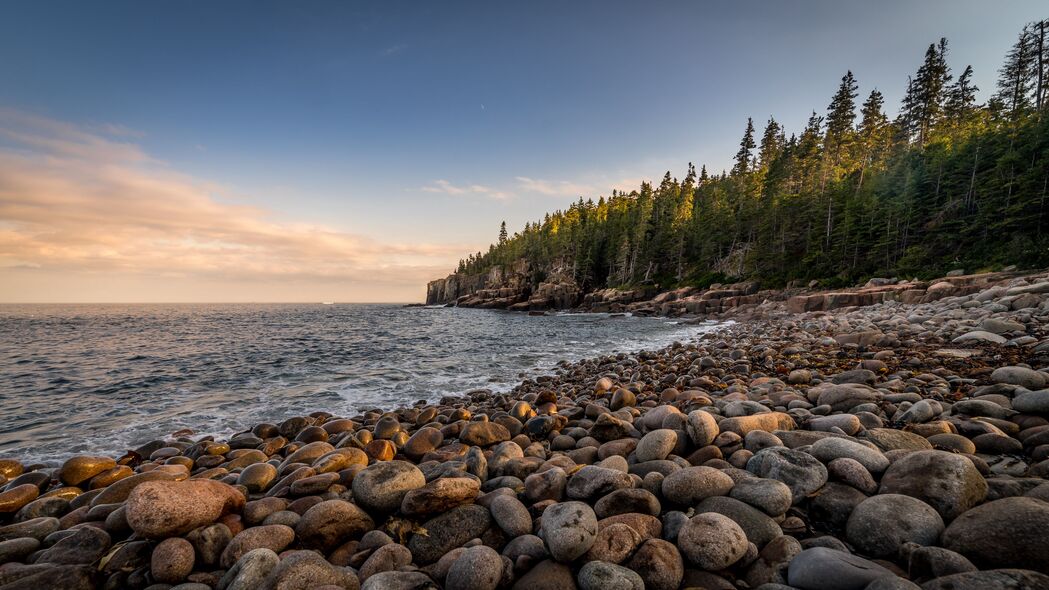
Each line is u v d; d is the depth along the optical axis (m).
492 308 98.06
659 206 86.50
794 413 6.36
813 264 50.84
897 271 39.97
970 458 3.95
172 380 15.84
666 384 10.91
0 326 45.09
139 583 3.56
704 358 12.82
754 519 3.57
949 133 56.28
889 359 10.12
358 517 4.26
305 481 5.01
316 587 3.19
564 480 4.66
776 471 4.13
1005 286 21.30
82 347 26.27
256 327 44.03
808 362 11.38
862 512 3.41
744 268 59.72
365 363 19.38
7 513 5.19
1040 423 4.80
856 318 22.64
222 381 15.55
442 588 3.32
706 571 3.17
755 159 84.88
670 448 5.26
